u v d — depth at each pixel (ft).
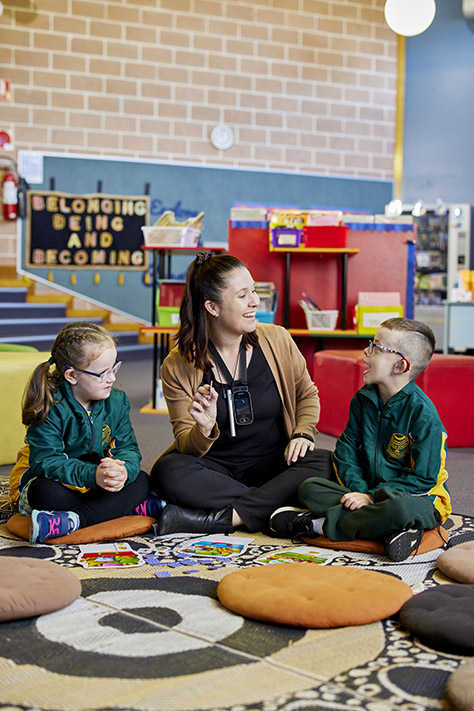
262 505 7.25
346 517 6.68
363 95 30.68
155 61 28.60
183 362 7.66
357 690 4.07
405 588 5.31
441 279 31.07
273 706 3.89
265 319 14.85
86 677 4.20
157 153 28.86
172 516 7.06
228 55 29.27
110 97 28.27
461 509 8.42
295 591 5.18
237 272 7.30
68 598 5.20
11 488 7.61
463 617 4.68
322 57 30.17
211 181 29.32
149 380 21.72
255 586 5.32
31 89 27.48
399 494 6.50
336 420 13.23
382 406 7.26
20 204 27.55
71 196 28.09
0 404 10.33
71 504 7.03
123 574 5.95
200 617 5.06
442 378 12.29
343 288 15.26
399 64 30.94
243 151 29.66
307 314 15.11
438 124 30.96
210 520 7.14
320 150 30.40
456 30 30.55
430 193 31.22
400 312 14.97
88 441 7.30
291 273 15.72
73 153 28.04
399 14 22.50
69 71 27.81
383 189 31.12
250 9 29.32
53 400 7.13
